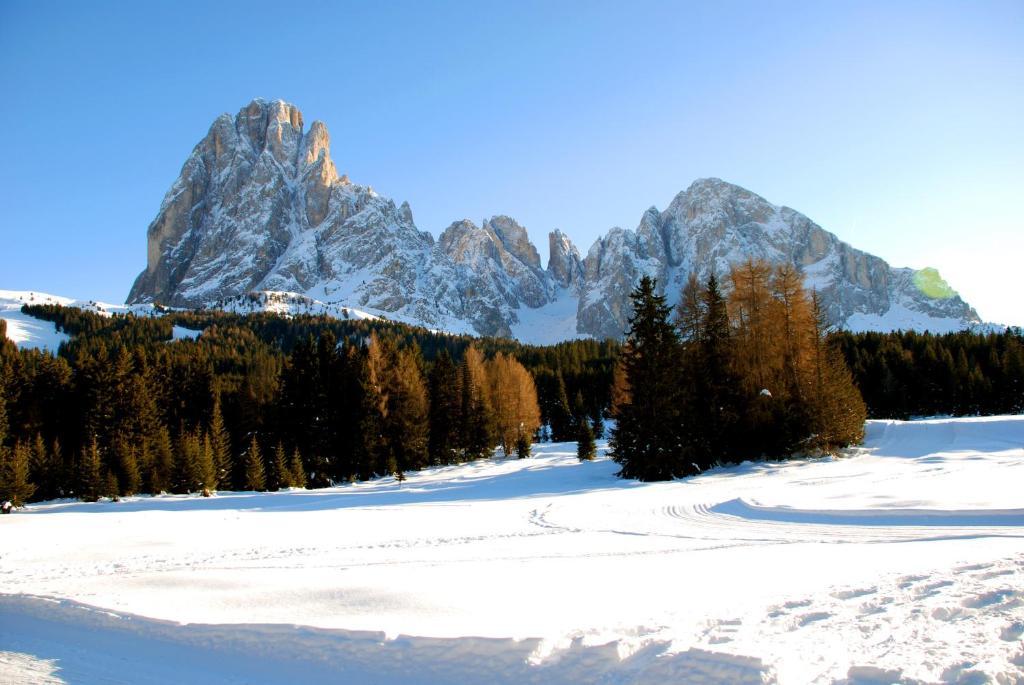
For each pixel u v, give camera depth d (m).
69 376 55.47
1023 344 76.81
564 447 65.06
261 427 55.91
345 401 49.09
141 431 52.69
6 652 7.20
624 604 7.75
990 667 5.16
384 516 22.42
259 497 37.81
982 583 7.79
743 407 36.12
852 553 10.70
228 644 7.02
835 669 5.30
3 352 58.59
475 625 7.06
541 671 5.76
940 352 73.44
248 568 12.19
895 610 6.84
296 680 6.19
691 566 10.18
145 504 36.41
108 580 10.80
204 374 62.97
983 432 38.41
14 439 49.25
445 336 173.00
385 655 6.37
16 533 19.33
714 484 27.98
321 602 8.53
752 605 7.37
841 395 35.75
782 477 29.05
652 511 20.03
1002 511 14.33
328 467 47.72
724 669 5.27
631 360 35.72
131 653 7.06
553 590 8.69
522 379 65.25
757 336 37.38
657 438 33.12
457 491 33.72
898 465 30.42
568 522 18.47
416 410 51.25
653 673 5.45
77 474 42.94
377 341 53.25
